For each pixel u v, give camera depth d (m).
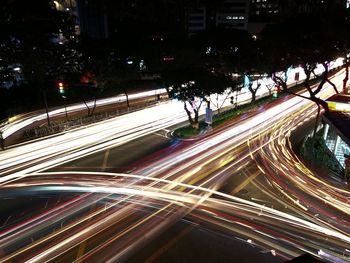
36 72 39.84
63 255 13.75
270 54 34.03
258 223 15.98
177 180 21.52
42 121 44.00
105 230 15.53
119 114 45.41
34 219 16.77
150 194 19.39
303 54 29.09
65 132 35.72
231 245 14.31
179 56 34.12
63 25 35.19
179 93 32.03
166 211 17.28
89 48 43.56
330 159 25.64
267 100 50.56
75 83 49.62
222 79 32.81
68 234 15.31
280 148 27.78
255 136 31.64
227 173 22.45
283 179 21.30
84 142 31.52
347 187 20.12
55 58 39.78
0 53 32.38
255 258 13.47
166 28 55.66
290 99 50.09
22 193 19.95
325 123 30.03
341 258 13.32
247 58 35.91
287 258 13.43
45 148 29.77
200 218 16.50
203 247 14.19
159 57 38.44
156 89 63.50
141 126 37.88
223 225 15.84
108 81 48.75
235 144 29.16
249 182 20.88
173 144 30.02
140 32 52.56
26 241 14.83
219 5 114.00
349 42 27.19
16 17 28.25
